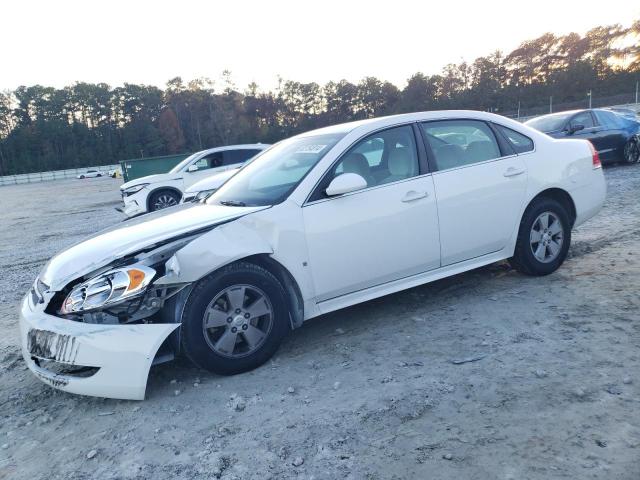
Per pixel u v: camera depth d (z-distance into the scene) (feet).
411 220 13.23
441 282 16.58
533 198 15.30
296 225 12.00
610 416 8.58
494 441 8.27
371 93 376.89
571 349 11.08
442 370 10.81
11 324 17.81
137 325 10.50
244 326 11.50
